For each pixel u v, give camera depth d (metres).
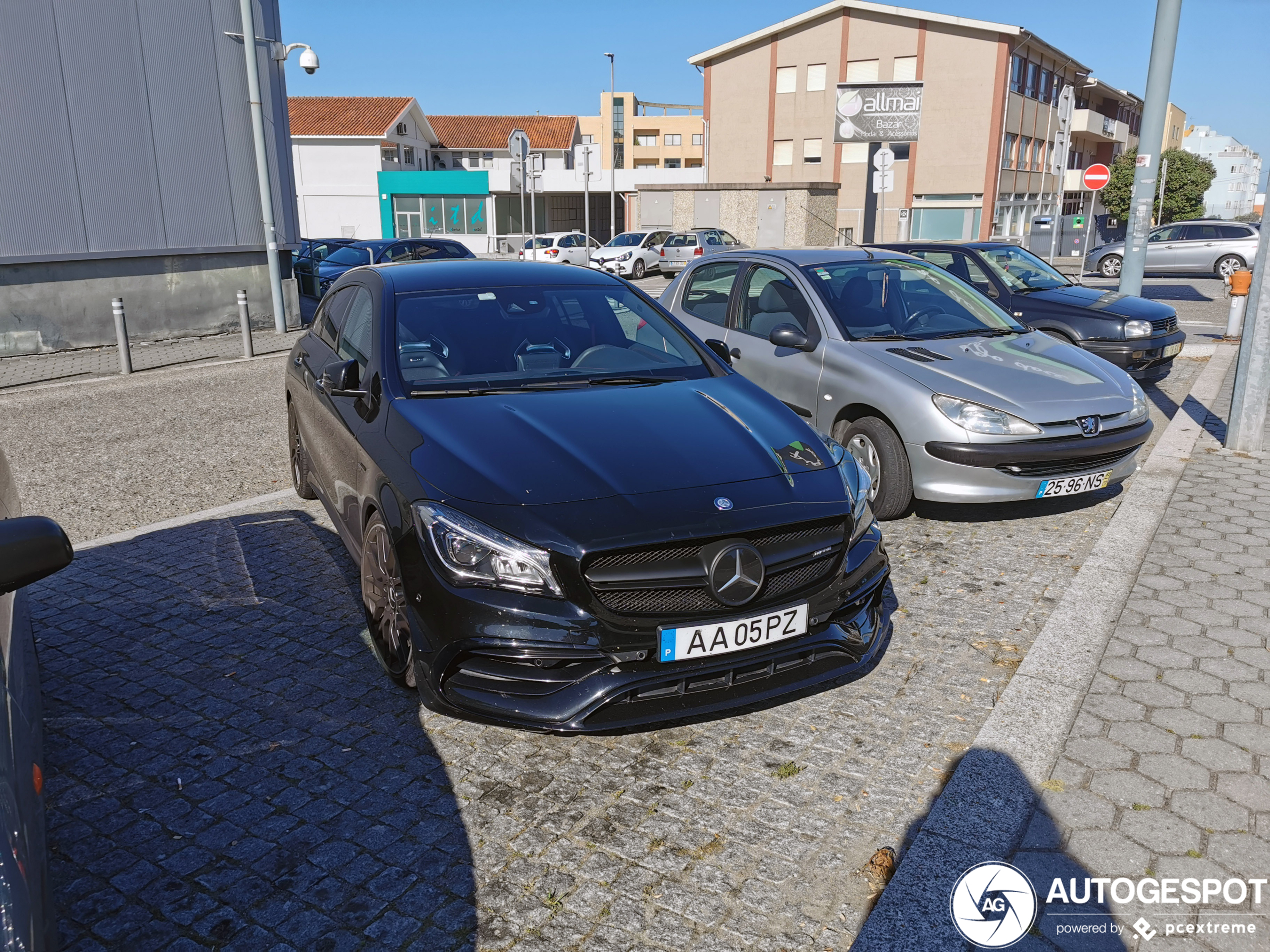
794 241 32.78
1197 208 57.41
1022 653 3.72
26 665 2.38
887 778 2.93
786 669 3.01
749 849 2.61
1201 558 4.62
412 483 3.04
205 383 10.05
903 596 4.28
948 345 5.49
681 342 4.25
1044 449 4.78
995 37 36.50
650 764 3.02
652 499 2.91
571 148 54.78
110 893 2.44
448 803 2.82
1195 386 8.95
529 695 2.79
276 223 14.59
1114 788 2.80
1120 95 53.06
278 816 2.76
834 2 38.47
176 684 3.52
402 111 48.09
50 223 12.15
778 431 3.44
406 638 3.29
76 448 7.21
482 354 3.86
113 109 12.55
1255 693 3.35
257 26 13.87
